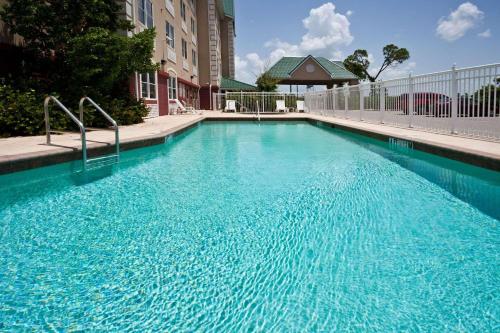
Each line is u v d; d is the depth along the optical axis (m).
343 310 2.18
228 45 39.91
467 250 2.99
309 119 17.44
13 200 4.60
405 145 7.62
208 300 2.31
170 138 9.34
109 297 2.36
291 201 4.45
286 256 2.93
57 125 8.50
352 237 3.30
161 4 18.59
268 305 2.25
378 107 12.23
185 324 2.07
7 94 8.34
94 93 10.19
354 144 9.70
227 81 37.00
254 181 5.49
